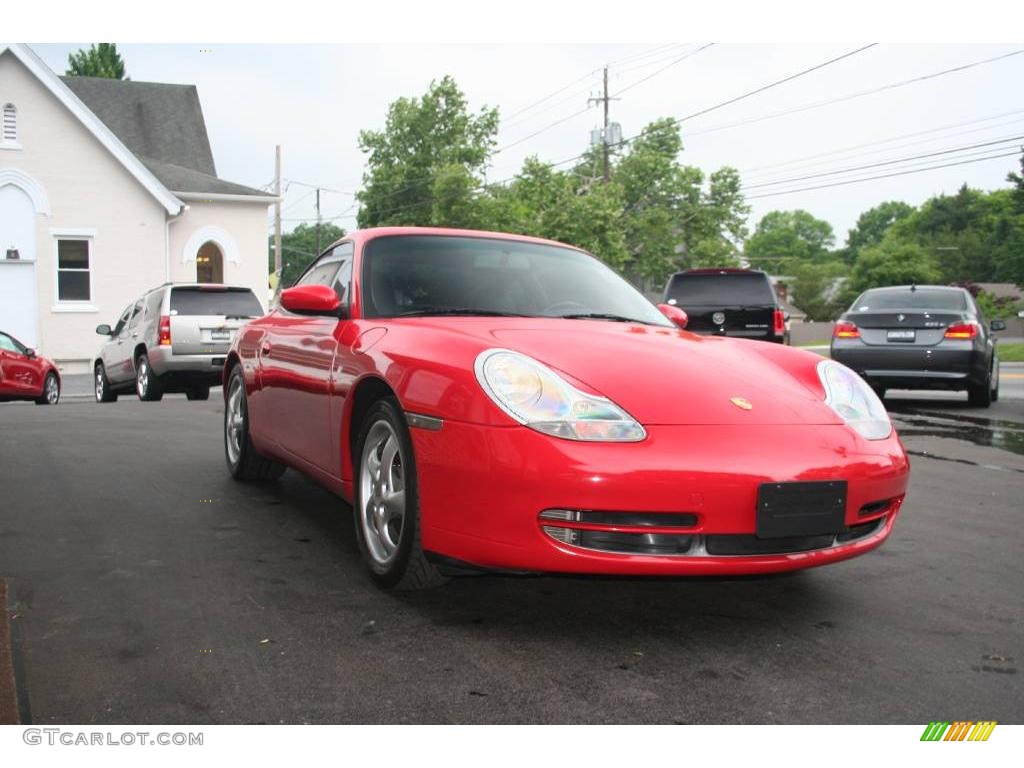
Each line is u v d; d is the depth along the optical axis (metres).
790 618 3.03
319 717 2.24
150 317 11.95
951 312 10.29
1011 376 19.12
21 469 5.48
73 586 3.23
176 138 28.45
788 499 2.72
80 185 21.52
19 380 12.63
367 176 53.16
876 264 95.00
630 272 53.56
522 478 2.65
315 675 2.48
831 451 2.86
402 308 3.72
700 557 2.70
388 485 3.26
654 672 2.55
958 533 4.27
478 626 2.90
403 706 2.31
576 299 4.03
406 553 3.04
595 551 2.67
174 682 2.42
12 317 21.17
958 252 102.88
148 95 29.09
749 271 12.20
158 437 6.99
